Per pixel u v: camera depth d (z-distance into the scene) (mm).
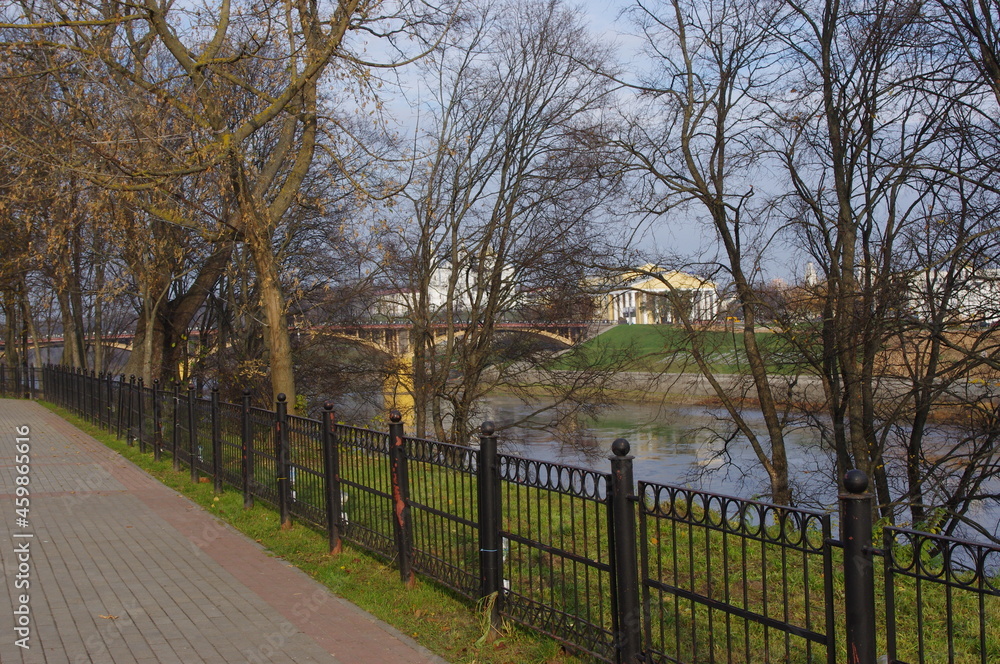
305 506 8312
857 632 3246
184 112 12430
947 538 3080
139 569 7148
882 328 12523
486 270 22594
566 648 4871
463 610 5816
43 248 18203
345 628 5520
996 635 5324
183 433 12773
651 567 6895
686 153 16812
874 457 13781
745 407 24375
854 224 14500
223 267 21141
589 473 4586
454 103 22062
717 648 5031
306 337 22781
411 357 23812
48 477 12758
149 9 12086
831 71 14680
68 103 13391
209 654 5016
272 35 13258
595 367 20094
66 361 33938
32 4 13406
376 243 18859
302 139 14641
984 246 11719
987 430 11953
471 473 5605
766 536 3652
